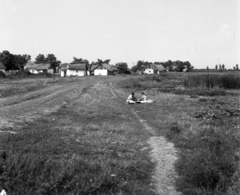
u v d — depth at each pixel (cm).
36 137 925
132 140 989
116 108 1862
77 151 800
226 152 794
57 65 10869
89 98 2442
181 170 695
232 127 1150
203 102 2222
